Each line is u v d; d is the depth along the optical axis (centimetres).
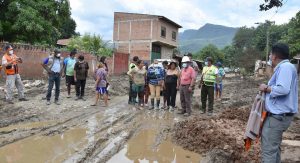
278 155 496
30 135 834
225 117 1080
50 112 1114
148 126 1008
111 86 2019
